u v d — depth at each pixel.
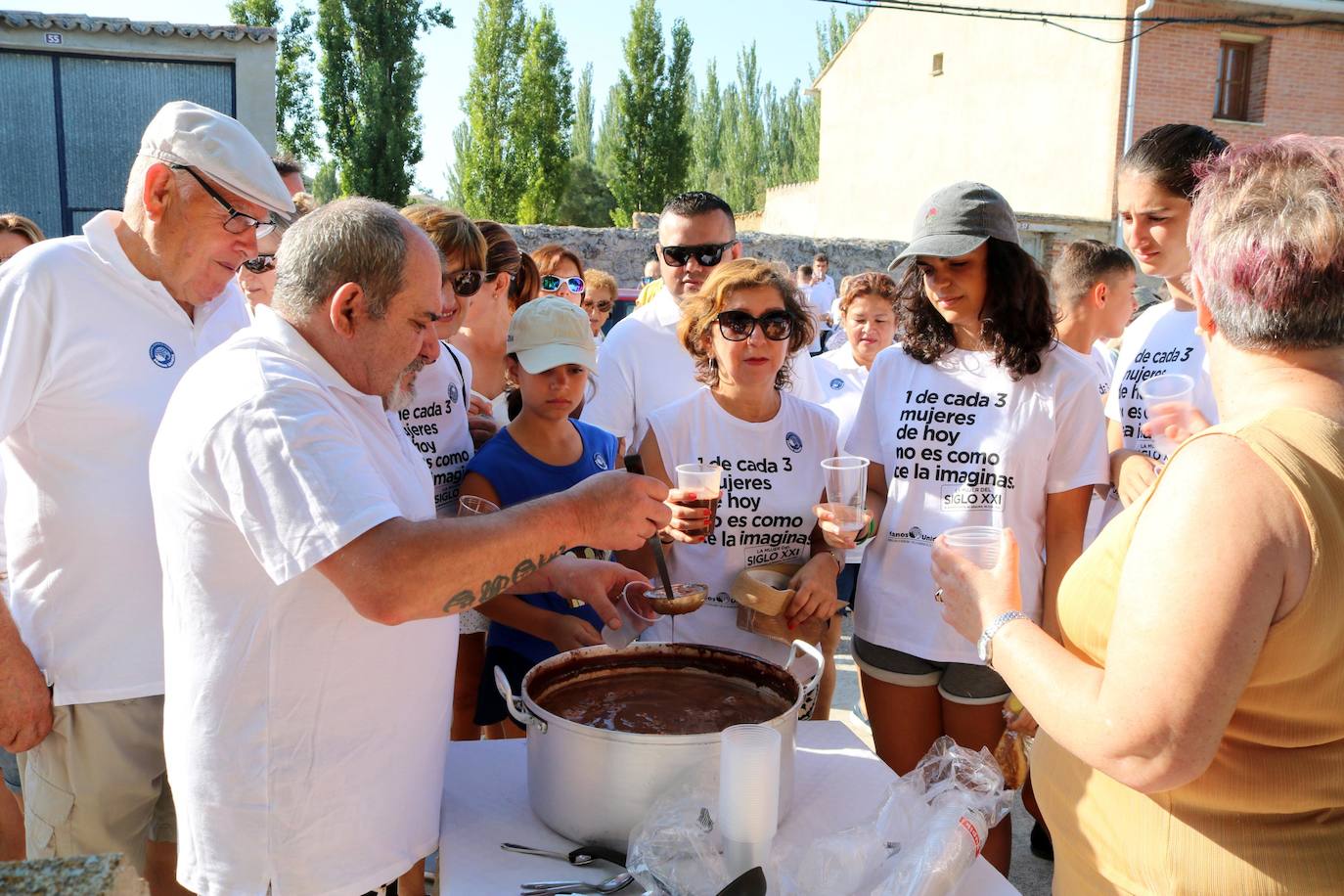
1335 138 1.25
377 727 1.54
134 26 10.75
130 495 2.08
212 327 2.28
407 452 1.72
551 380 2.61
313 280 1.50
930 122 19.67
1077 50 15.80
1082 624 1.43
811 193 24.84
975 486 2.50
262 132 11.41
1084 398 2.46
